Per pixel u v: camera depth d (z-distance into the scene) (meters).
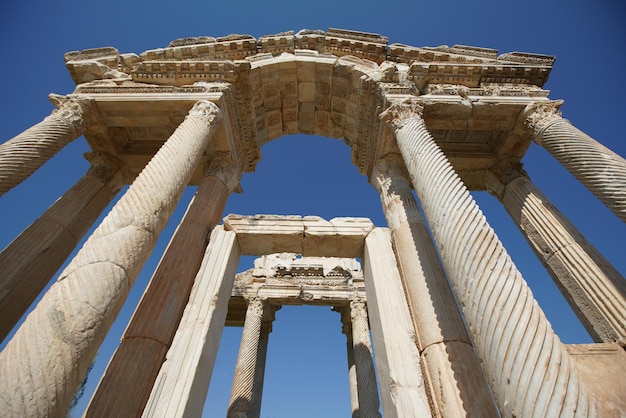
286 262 19.67
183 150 6.96
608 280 6.20
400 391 4.85
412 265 6.52
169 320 5.78
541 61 9.72
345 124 11.91
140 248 5.09
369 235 7.62
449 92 8.68
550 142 7.41
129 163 10.18
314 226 7.77
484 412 4.42
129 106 8.77
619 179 5.83
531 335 3.50
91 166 9.72
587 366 4.65
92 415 4.42
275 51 11.23
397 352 5.33
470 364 4.97
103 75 9.42
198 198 8.20
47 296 4.07
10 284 6.64
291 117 12.05
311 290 17.80
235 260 7.50
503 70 9.20
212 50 10.81
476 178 10.13
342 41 11.18
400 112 7.92
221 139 9.23
